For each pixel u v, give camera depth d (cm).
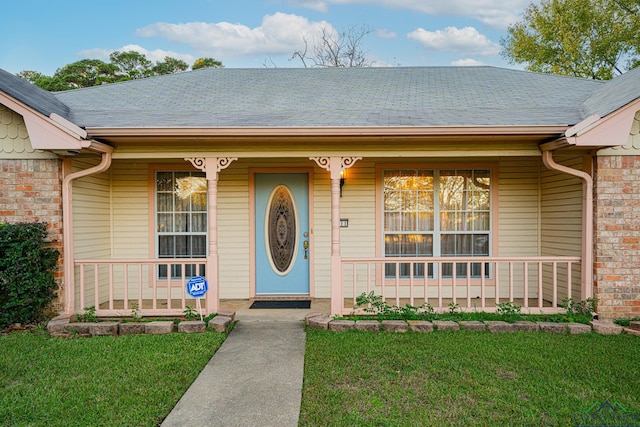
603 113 516
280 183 734
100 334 510
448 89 765
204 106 667
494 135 533
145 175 724
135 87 797
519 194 719
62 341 484
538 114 596
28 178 554
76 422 302
